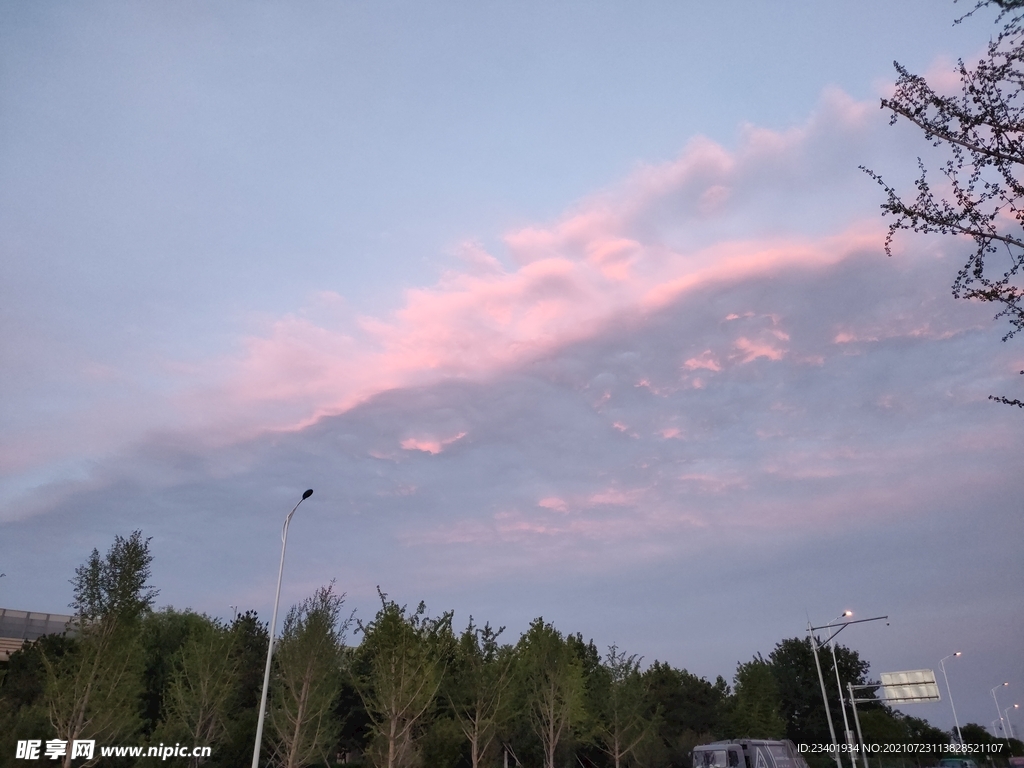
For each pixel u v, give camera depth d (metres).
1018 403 10.53
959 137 10.20
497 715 32.94
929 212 10.66
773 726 57.09
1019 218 10.23
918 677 47.75
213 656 31.64
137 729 26.53
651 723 41.50
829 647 71.50
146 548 25.08
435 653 30.06
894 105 10.57
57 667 24.09
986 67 9.81
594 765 44.62
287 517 27.41
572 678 37.88
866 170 11.05
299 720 27.16
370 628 29.38
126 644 24.03
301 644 27.88
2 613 54.53
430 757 30.05
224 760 29.84
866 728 67.69
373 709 31.09
